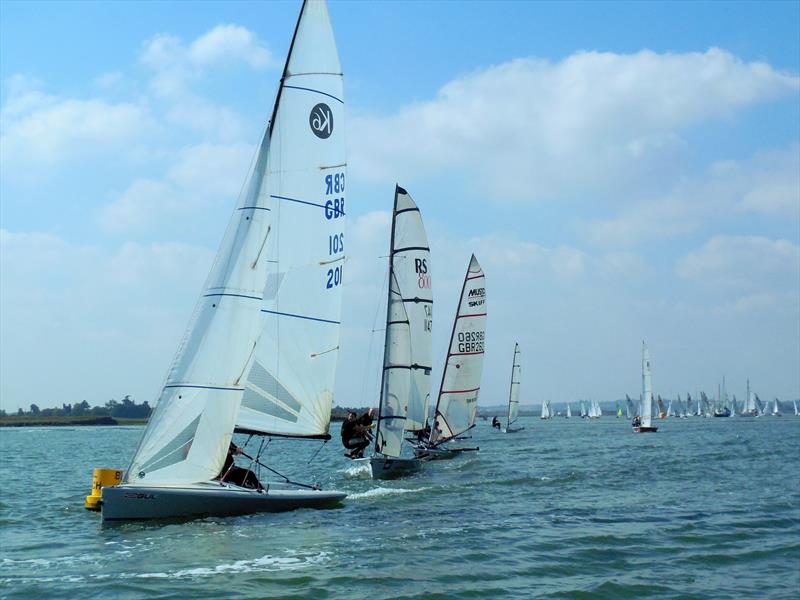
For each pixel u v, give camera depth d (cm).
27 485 3103
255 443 7438
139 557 1577
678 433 9044
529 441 6925
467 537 1794
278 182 2266
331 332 2353
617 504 2341
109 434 12288
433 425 4509
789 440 6688
